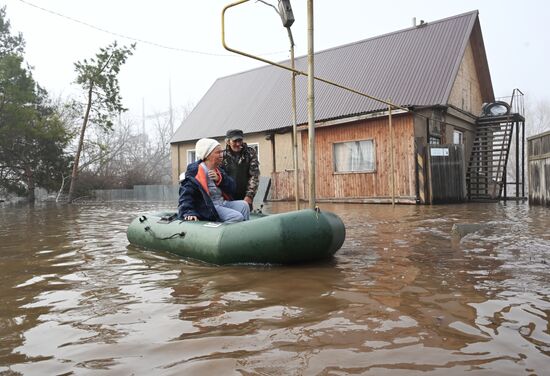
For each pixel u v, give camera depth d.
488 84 17.56
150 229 4.87
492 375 1.60
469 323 2.16
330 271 3.47
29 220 9.64
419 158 11.83
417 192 12.04
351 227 6.42
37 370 1.77
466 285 2.90
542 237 4.96
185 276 3.45
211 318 2.35
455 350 1.83
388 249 4.42
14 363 1.85
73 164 21.22
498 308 2.39
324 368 1.68
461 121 14.96
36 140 20.05
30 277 3.58
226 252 3.79
